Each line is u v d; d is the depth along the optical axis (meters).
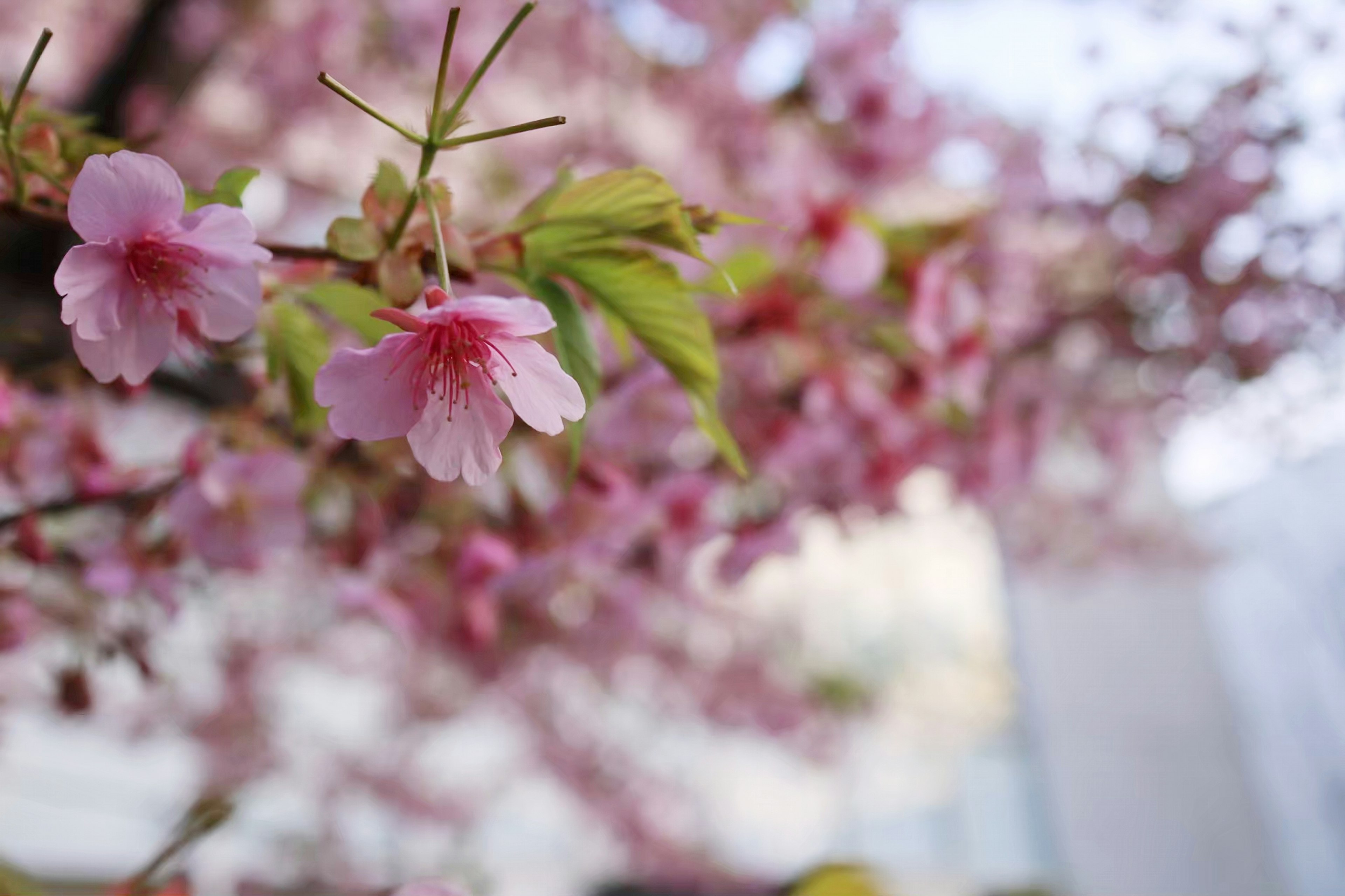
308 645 0.79
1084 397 0.62
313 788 0.93
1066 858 1.49
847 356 0.33
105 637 0.31
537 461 0.31
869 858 1.44
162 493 0.27
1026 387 0.49
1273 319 0.55
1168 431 0.65
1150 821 1.53
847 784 1.45
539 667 0.75
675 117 0.67
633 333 0.21
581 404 0.18
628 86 0.70
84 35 0.72
